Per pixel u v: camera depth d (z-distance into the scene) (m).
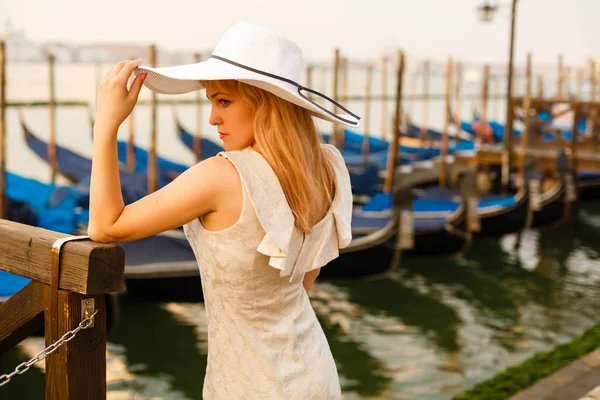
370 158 18.66
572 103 14.78
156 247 7.89
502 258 11.42
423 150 20.06
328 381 1.49
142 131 36.66
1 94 10.04
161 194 1.33
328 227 1.47
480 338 7.48
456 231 10.64
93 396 1.51
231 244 1.34
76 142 29.62
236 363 1.42
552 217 13.12
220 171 1.33
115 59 79.25
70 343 1.45
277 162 1.35
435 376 6.32
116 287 1.44
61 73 102.25
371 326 7.91
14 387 6.03
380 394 5.90
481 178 15.14
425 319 8.20
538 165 14.74
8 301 1.61
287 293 1.43
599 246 12.41
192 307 8.03
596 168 14.36
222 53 1.38
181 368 6.54
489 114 53.62
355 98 62.75
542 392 3.73
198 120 15.90
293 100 1.35
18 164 23.69
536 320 8.20
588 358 4.23
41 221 8.16
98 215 1.33
